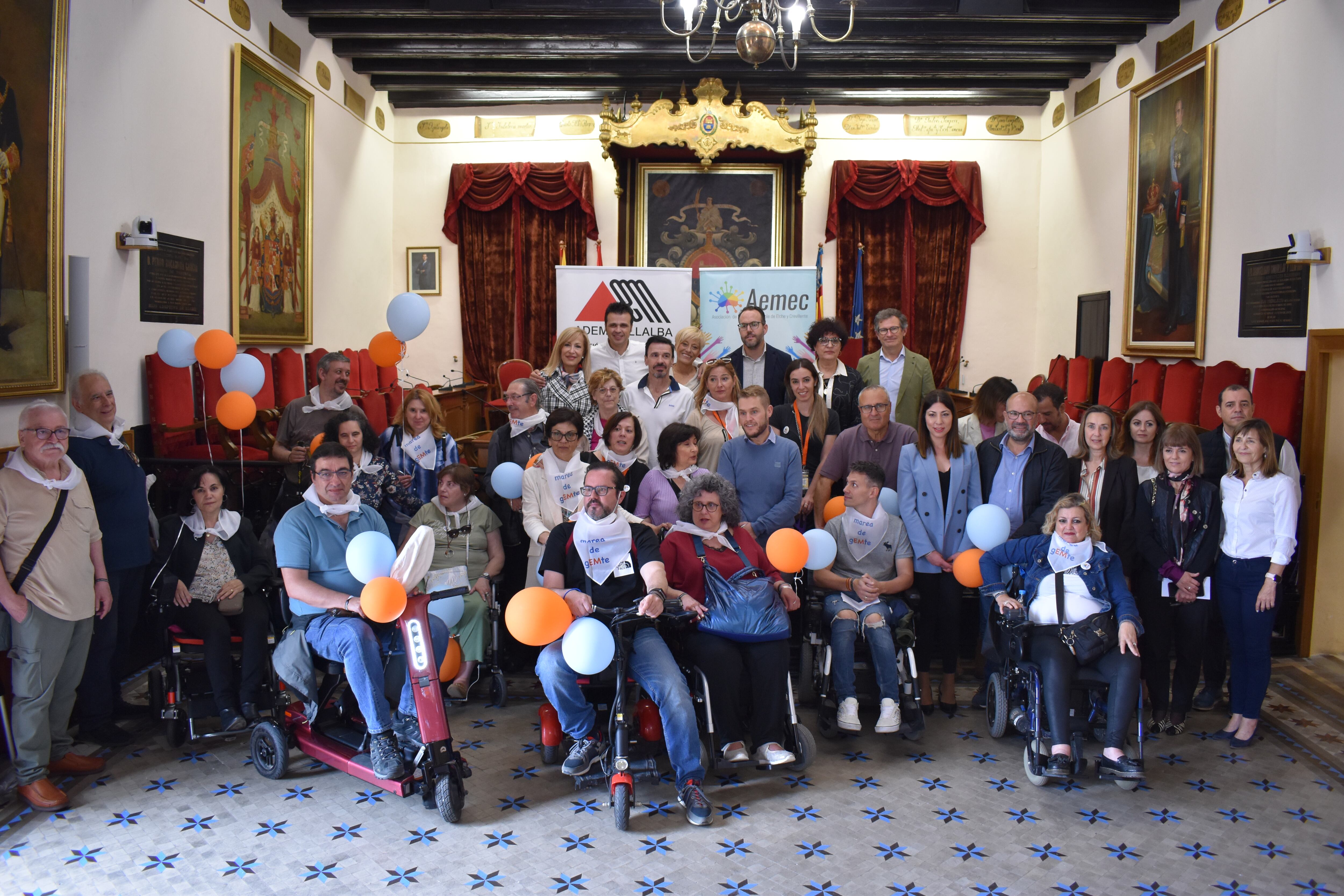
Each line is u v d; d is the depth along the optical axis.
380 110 11.03
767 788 3.95
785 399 5.87
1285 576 5.88
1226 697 5.11
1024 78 10.22
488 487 5.45
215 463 5.79
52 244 4.91
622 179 11.01
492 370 11.64
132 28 5.82
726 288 8.38
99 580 3.99
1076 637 3.95
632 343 6.55
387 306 11.41
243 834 3.51
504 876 3.24
